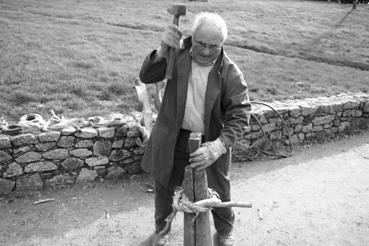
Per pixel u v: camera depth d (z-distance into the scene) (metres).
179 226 3.69
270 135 5.54
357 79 8.77
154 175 2.67
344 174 5.10
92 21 11.17
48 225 3.55
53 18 10.80
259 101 6.16
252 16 15.35
